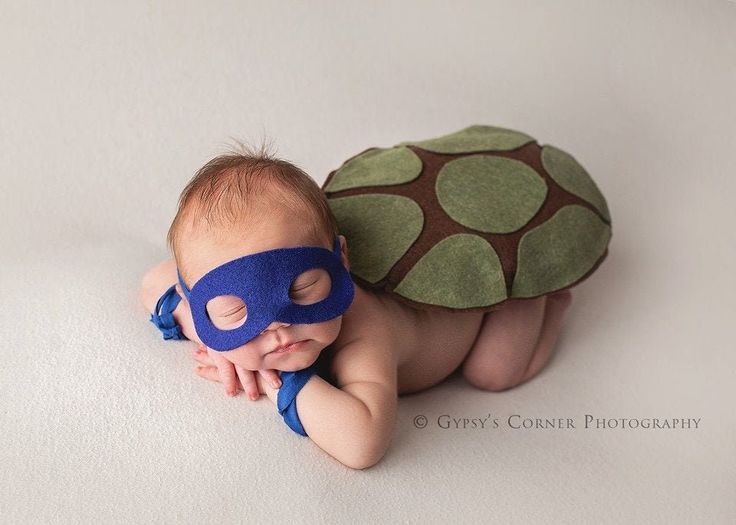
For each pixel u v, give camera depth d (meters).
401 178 1.68
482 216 1.64
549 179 1.75
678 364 1.80
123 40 2.31
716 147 2.28
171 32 2.34
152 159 2.10
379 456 1.45
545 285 1.64
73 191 2.01
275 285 1.37
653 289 1.96
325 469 1.43
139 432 1.43
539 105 2.35
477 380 1.72
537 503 1.47
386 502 1.42
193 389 1.51
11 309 1.62
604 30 2.50
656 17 2.53
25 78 2.20
